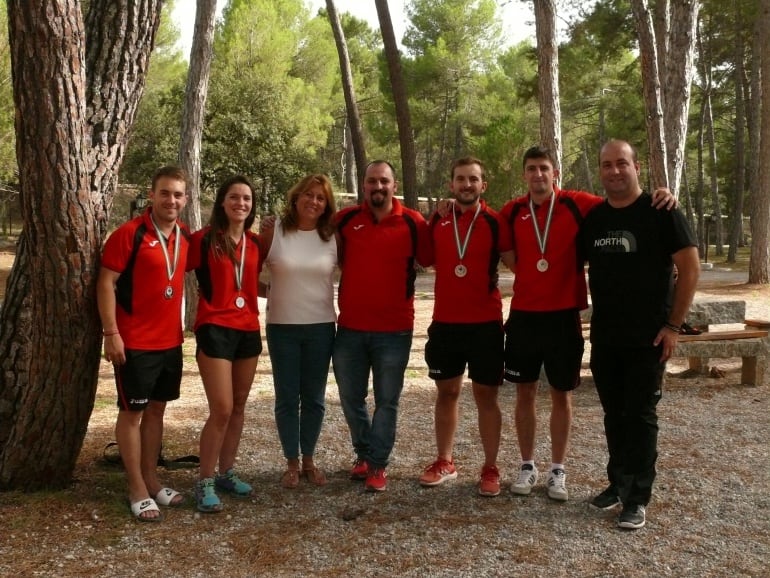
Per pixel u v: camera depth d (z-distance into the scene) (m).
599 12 21.95
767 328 7.36
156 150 23.66
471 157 4.21
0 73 16.28
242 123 23.95
